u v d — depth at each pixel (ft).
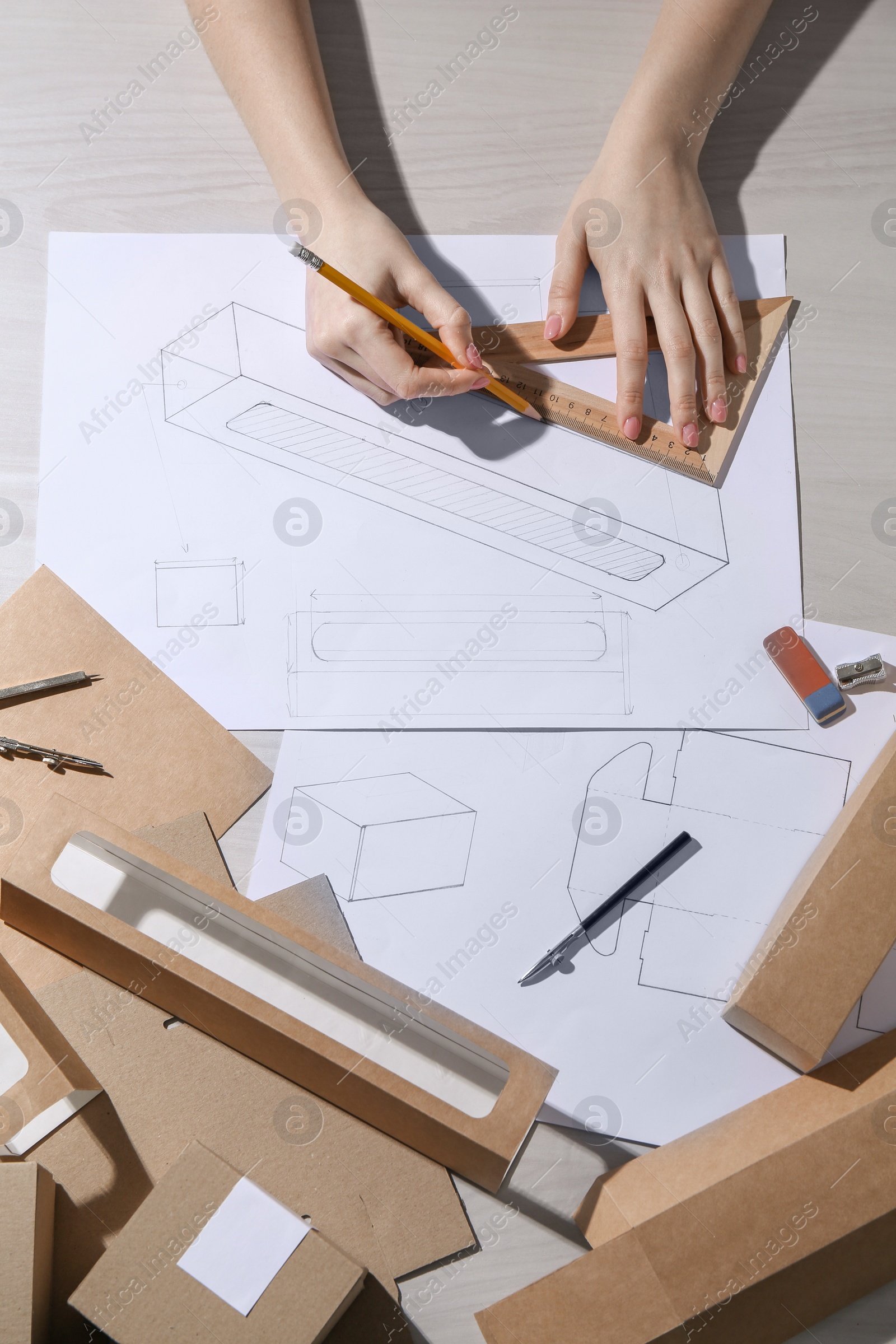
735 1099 2.25
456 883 2.36
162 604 2.50
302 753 2.42
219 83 2.72
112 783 2.40
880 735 2.46
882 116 2.72
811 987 2.13
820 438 2.59
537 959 2.33
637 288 2.55
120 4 2.74
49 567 2.52
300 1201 2.12
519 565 2.52
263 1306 1.82
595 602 2.51
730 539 2.55
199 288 2.64
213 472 2.56
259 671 2.47
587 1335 1.87
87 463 2.56
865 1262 2.08
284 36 2.56
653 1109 2.24
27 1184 1.85
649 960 2.33
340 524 2.54
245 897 2.06
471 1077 2.02
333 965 2.08
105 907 2.12
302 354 2.62
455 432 2.58
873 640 2.51
